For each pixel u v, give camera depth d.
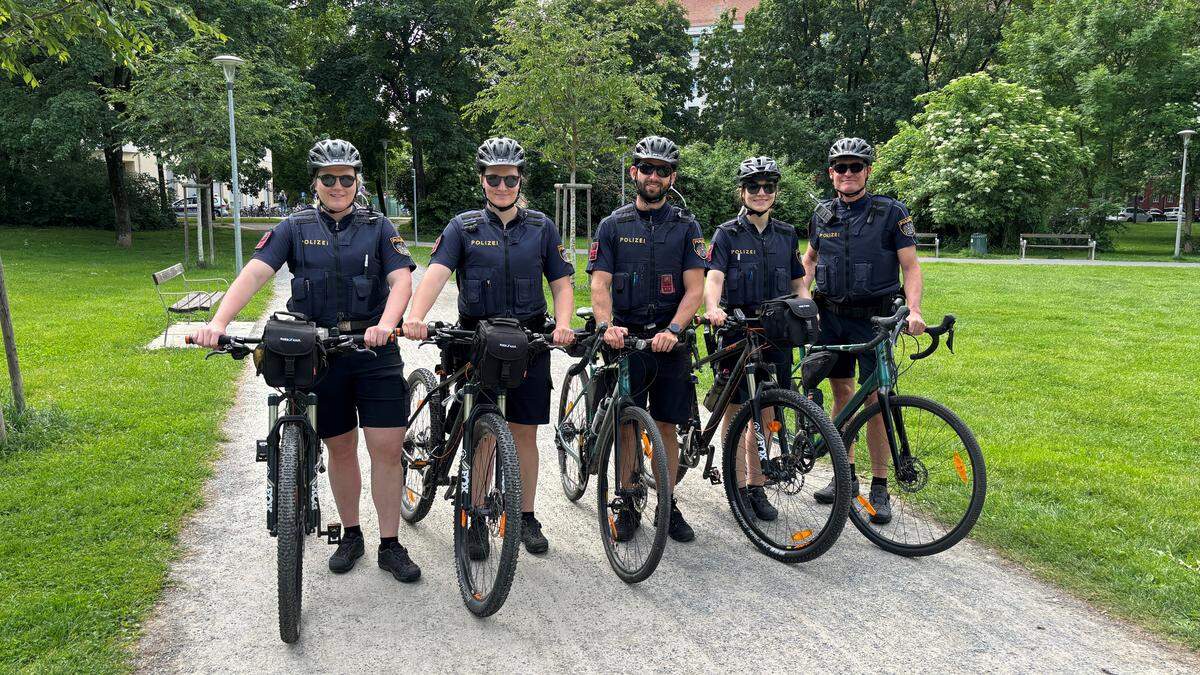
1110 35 26.48
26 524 3.80
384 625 3.02
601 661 2.79
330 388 3.23
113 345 8.43
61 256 20.50
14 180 28.89
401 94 32.59
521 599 3.23
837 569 3.52
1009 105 26.28
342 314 3.23
